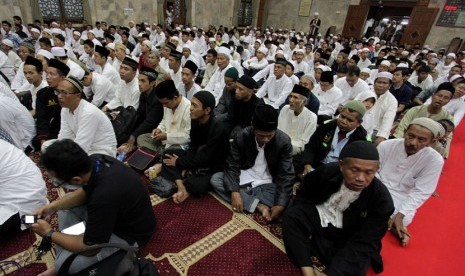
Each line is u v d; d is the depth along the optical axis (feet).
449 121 8.46
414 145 5.50
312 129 7.90
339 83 12.15
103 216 3.56
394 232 5.91
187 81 9.73
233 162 6.50
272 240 5.58
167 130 8.01
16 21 21.61
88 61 15.55
